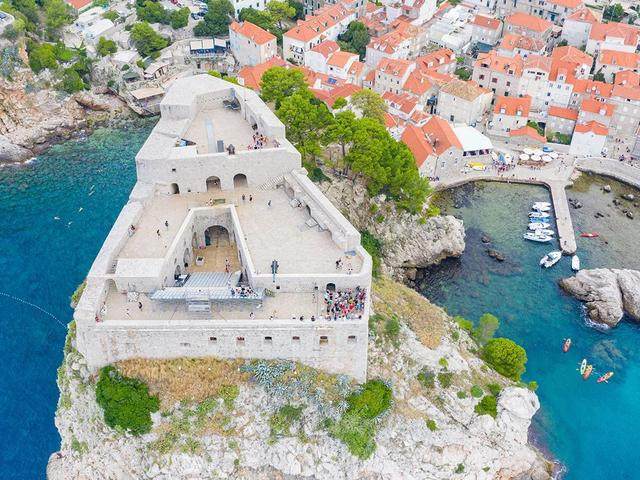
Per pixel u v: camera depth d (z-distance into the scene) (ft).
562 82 589.73
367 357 298.56
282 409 276.41
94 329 265.95
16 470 309.01
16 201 482.69
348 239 293.84
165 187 328.90
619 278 415.23
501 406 309.83
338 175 426.92
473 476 300.20
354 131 411.13
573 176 536.01
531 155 551.59
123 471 279.69
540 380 363.97
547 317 403.75
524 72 597.11
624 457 327.47
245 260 290.56
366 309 273.75
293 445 275.59
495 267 440.45
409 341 319.27
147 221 313.32
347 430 275.80
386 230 428.15
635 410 350.43
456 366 319.68
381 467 282.56
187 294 269.85
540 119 596.70
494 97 620.08
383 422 285.64
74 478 289.74
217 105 387.34
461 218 488.02
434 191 511.81
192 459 272.10
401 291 377.91
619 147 569.64
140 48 636.89
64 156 545.03
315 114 399.03
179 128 352.90
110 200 483.92
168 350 274.77
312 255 295.48
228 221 325.42
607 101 571.28
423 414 297.53
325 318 269.03
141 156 322.14
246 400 276.41
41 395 342.64
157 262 280.10
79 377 287.48
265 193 337.72
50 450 317.22
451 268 438.40
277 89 434.71
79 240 441.68
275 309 275.18
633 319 403.75
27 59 580.30
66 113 583.99
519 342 386.32
